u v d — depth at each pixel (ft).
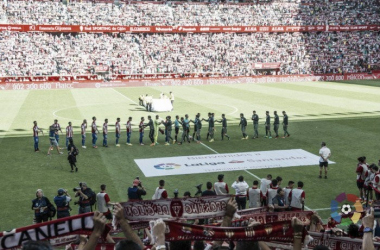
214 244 20.36
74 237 19.11
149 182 81.82
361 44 317.63
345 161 95.14
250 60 299.79
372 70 295.07
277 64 293.84
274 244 22.11
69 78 259.39
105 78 262.67
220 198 19.44
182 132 126.00
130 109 169.37
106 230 16.88
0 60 259.60
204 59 294.66
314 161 95.35
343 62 302.66
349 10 334.85
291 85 253.85
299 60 301.63
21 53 268.82
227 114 155.43
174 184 80.59
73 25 284.00
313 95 204.85
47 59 270.26
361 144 110.01
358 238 25.53
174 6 319.06
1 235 16.21
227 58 298.56
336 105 172.24
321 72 293.84
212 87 250.98
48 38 282.56
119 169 90.38
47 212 57.21
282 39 317.63
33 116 153.28
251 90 231.09
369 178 70.23
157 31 299.38
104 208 57.67
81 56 280.10
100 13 298.97
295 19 326.03
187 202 19.35
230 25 309.63
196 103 183.83
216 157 99.55
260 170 89.04
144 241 27.43
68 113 160.25
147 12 309.83
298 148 106.93
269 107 169.58
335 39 320.29
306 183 80.69
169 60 290.97
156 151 106.01
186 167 91.66
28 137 120.26
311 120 142.31
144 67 281.95
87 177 84.64
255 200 63.41
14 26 272.92
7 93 224.33
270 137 119.65
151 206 19.11
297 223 17.06
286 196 60.34
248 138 119.03
